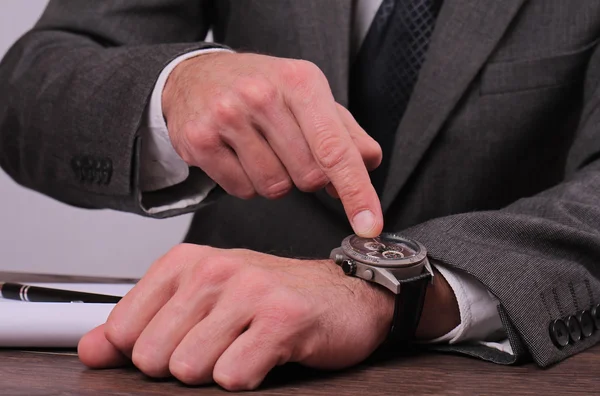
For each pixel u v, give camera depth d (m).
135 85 1.04
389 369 0.77
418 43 1.28
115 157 1.06
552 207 0.98
